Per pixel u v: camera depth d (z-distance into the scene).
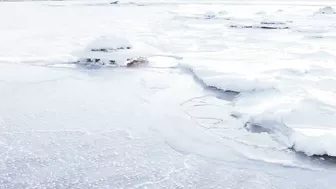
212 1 75.56
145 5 60.97
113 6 58.06
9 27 27.36
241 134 7.75
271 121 8.04
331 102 8.57
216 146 7.20
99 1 77.56
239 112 8.79
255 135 7.69
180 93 10.62
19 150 6.94
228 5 57.78
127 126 8.14
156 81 11.95
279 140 7.42
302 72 11.51
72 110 9.15
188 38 20.88
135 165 6.42
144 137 7.58
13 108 9.26
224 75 11.36
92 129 7.96
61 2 74.00
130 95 10.43
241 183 5.85
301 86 9.95
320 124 7.50
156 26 27.44
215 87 11.04
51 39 20.64
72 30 24.80
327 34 21.84
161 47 17.72
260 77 10.87
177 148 7.10
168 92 10.73
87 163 6.47
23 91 10.80
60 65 14.42
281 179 5.97
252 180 5.94
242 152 6.94
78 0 85.62
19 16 38.41
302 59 13.90
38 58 15.51
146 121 8.44
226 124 8.28
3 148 7.02
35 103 9.68
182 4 63.28
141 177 6.01
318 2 65.75
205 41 19.59
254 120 8.21
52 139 7.44
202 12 42.75
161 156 6.77
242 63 13.33
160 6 57.62
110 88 11.17
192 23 30.00
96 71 13.49
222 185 5.78
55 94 10.52
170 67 13.81
